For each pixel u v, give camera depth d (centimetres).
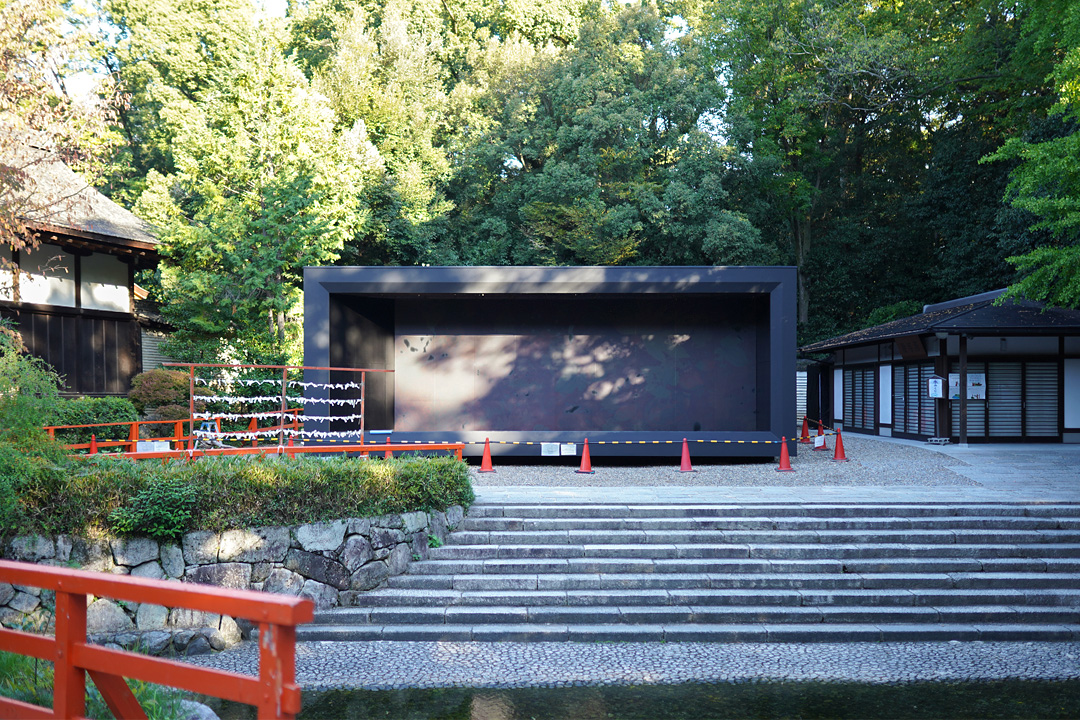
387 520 935
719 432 1605
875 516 1073
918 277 3878
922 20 3194
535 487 1295
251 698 254
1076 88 1538
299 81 2475
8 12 1290
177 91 3316
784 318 1602
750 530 1032
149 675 276
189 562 833
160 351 2181
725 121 3288
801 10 3328
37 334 1778
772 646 810
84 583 290
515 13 3916
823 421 2873
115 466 891
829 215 4019
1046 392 2022
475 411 1769
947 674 723
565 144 3152
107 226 1931
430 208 3322
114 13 3497
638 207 3117
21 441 848
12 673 498
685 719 623
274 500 867
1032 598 889
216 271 2292
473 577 922
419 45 3769
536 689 691
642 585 920
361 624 855
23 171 1360
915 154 3891
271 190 2262
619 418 1766
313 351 1584
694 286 1606
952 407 2005
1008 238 2594
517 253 3272
